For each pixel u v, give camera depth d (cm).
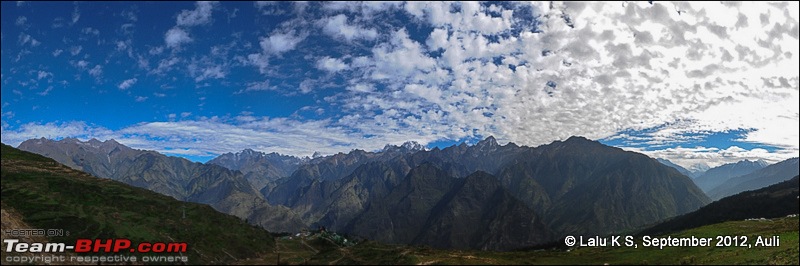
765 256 17725
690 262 18138
